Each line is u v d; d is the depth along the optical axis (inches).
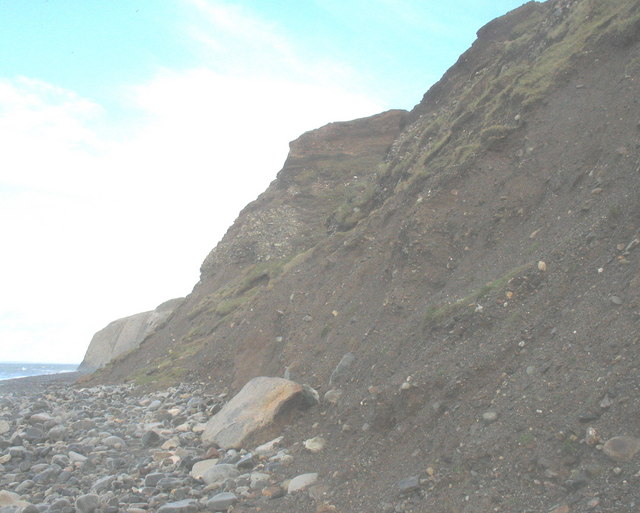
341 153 1385.3
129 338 1872.5
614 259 295.9
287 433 402.6
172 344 1019.9
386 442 309.7
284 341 610.5
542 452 225.3
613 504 187.6
